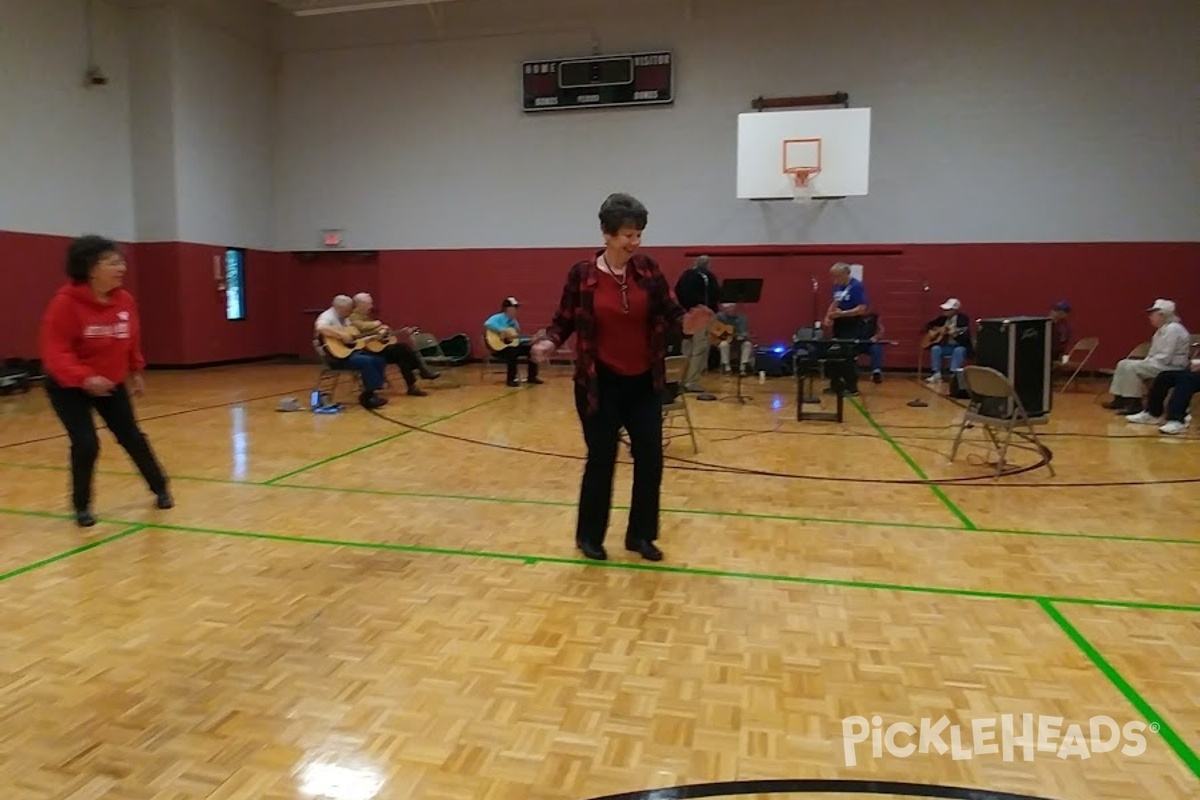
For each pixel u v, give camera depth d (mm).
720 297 8156
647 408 3191
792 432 6250
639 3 11227
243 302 12242
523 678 2227
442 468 4918
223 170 11688
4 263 9227
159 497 3973
